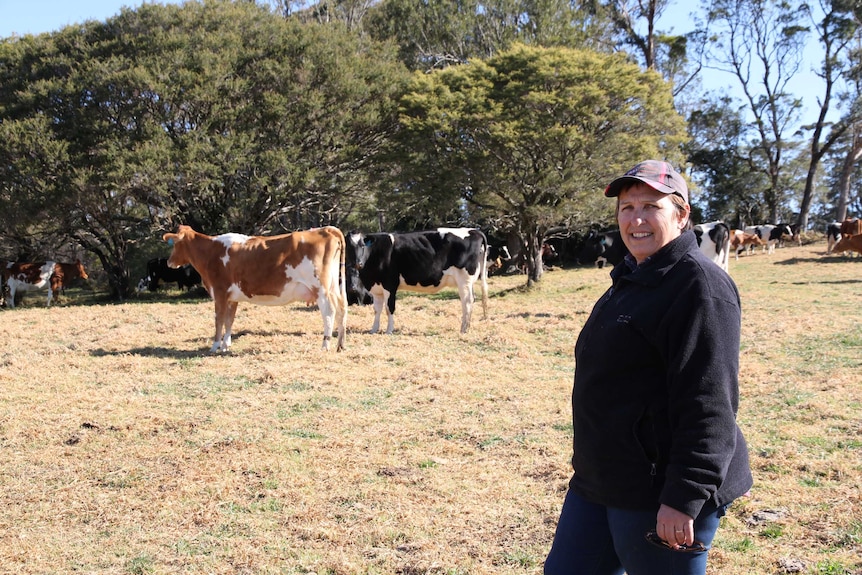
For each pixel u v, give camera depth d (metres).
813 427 6.70
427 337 12.55
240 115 24.06
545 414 7.49
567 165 21.31
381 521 5.02
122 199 24.28
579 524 2.86
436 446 6.55
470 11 35.25
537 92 20.80
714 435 2.45
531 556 4.46
